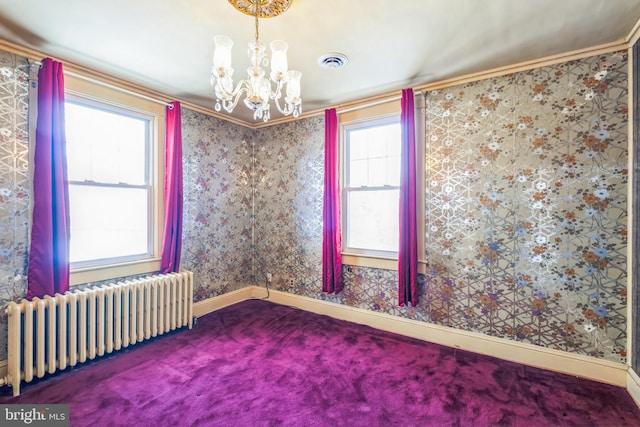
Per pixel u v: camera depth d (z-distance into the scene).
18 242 2.13
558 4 1.64
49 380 2.06
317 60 2.27
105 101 2.53
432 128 2.71
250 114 3.53
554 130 2.22
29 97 2.15
